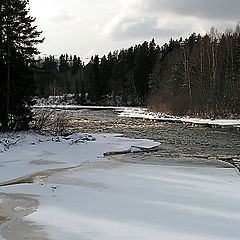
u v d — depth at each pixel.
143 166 14.94
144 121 41.19
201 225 7.63
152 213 8.46
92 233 7.21
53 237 7.05
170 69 65.50
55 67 146.50
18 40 20.95
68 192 10.53
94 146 20.08
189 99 49.22
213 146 21.44
